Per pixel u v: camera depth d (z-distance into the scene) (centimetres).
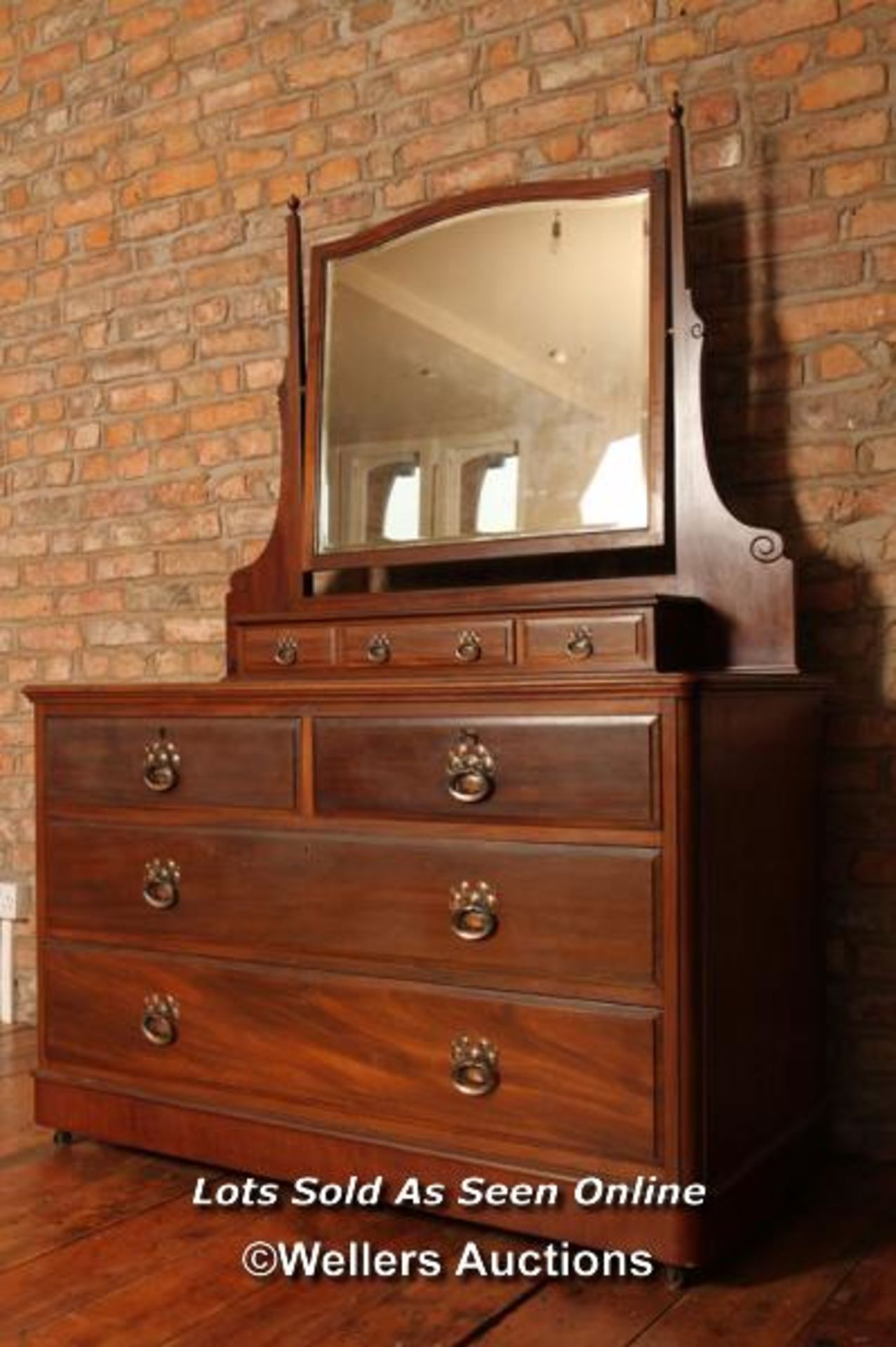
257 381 302
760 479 238
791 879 211
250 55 304
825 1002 228
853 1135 228
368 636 242
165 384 316
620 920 183
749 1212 193
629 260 239
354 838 206
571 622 221
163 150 317
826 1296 178
